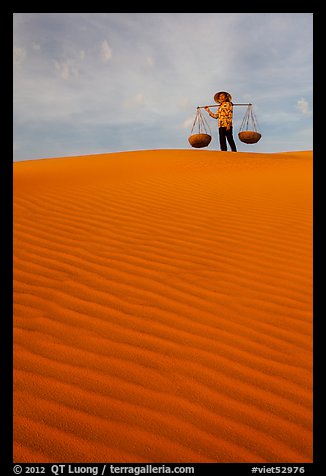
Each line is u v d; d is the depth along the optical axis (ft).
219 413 8.36
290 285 14.23
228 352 10.35
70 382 9.05
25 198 25.86
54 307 12.30
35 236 18.75
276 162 46.37
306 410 8.51
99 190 28.96
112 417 8.12
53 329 11.11
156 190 29.22
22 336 10.71
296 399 8.80
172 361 9.92
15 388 8.78
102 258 16.30
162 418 8.15
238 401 8.71
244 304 12.85
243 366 9.82
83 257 16.37
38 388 8.81
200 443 7.63
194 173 37.60
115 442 7.55
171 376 9.38
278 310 12.51
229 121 56.13
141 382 9.14
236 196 27.22
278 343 10.80
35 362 9.68
